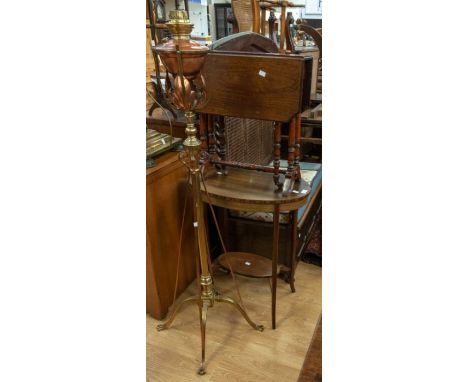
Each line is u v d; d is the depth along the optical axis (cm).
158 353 146
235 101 130
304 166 214
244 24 210
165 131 180
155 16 172
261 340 151
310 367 136
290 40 214
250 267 170
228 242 192
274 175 140
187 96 107
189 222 174
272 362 141
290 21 219
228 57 125
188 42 101
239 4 205
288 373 136
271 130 202
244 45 145
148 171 140
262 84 125
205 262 136
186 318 165
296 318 163
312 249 203
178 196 161
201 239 131
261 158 196
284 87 122
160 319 163
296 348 147
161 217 152
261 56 121
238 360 142
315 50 235
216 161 149
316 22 292
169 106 175
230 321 162
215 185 146
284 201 134
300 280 188
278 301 173
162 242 156
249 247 190
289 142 135
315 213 209
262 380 134
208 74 129
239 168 160
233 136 165
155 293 158
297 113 124
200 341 152
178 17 98
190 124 114
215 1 261
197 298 142
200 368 138
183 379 135
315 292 179
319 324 157
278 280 188
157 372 138
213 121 150
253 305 171
